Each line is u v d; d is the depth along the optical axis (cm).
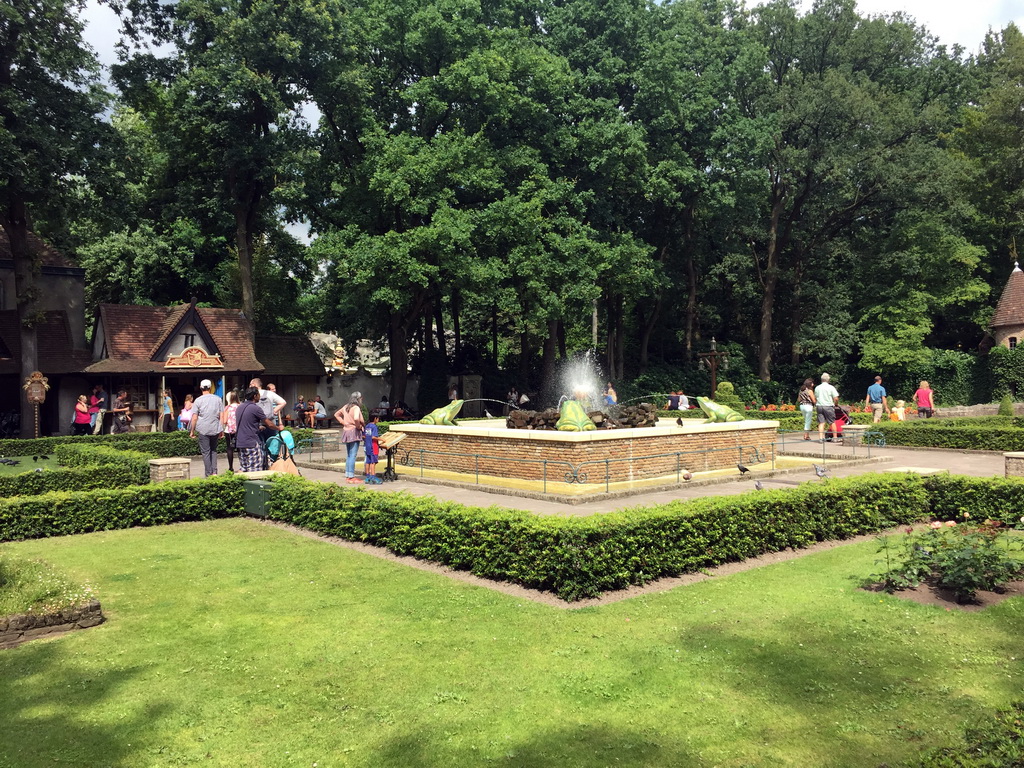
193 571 898
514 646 630
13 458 2009
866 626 673
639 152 3353
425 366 3981
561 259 3300
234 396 1669
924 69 4638
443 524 912
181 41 2980
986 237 4525
